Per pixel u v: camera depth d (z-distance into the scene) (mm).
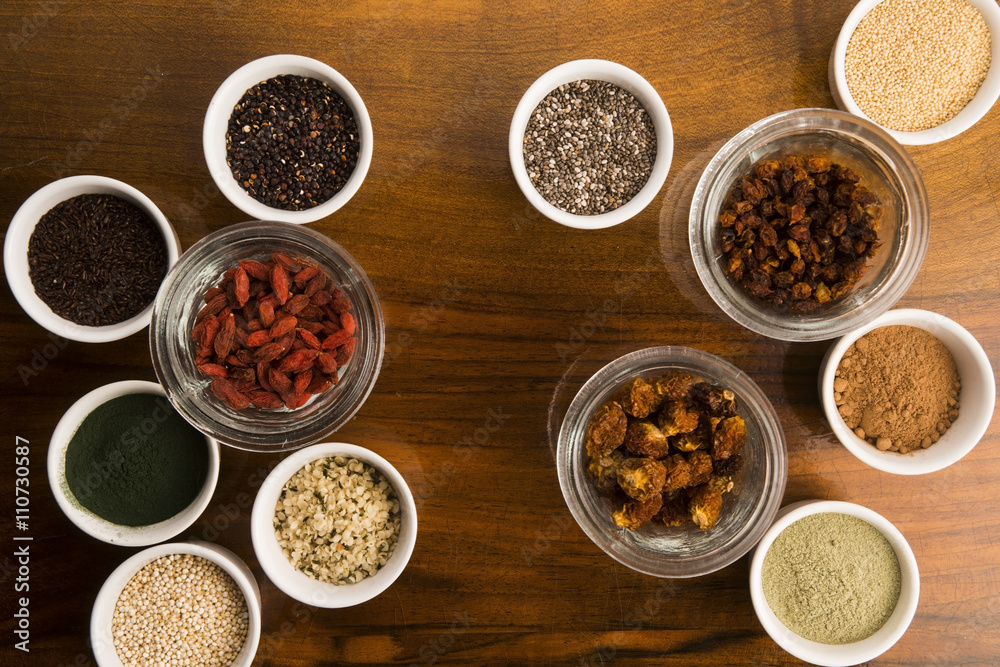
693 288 507
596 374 489
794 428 509
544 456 508
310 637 513
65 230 490
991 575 514
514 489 508
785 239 484
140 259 493
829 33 500
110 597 491
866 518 496
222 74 500
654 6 498
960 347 494
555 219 482
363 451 483
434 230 503
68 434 488
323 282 478
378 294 504
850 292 493
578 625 513
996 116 507
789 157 493
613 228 505
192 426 493
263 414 484
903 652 517
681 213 506
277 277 469
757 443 493
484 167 501
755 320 486
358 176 484
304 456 484
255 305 475
